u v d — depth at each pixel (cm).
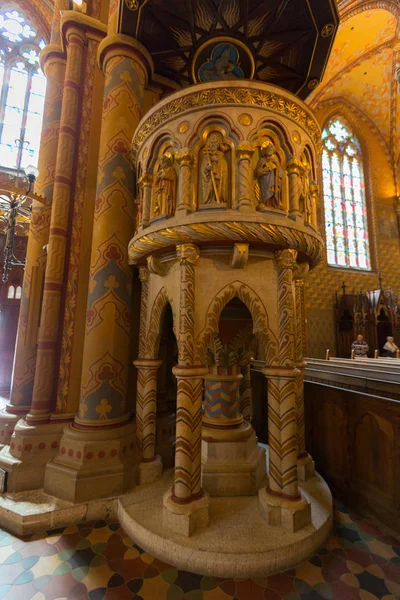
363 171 1448
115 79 350
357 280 1306
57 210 364
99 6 454
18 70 1015
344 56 1159
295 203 248
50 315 349
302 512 224
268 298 241
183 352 229
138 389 316
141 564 207
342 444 306
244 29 364
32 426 319
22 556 216
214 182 238
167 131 264
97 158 393
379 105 1392
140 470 297
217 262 242
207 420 308
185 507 220
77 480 266
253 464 281
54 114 454
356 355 991
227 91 245
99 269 319
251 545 204
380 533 243
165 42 379
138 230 285
